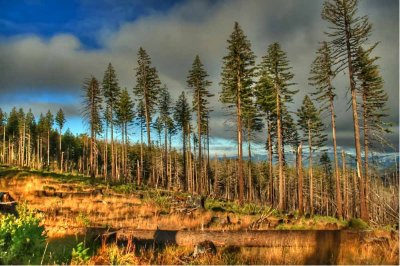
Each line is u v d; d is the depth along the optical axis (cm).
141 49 5178
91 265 816
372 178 2862
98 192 3078
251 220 1864
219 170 8494
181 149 6706
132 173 8131
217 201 3334
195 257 961
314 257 907
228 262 908
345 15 2531
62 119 8562
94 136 5534
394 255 860
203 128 5259
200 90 4712
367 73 3011
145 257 945
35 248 812
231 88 3606
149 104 5219
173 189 4819
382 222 1664
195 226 1675
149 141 5194
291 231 1041
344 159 4656
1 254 739
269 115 4259
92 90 5484
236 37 3659
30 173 4288
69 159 10675
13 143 9462
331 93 3491
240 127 3603
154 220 1850
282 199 3634
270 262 892
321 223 1892
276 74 3762
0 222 834
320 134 4831
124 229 1190
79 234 1245
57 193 2942
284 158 4406
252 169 7300
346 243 970
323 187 7250
